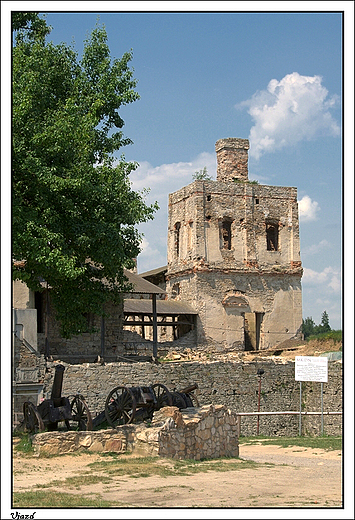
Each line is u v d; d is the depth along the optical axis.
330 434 34.00
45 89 24.42
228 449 21.70
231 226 50.91
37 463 17.22
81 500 13.38
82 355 33.50
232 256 50.41
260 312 50.44
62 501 13.22
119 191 25.06
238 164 52.91
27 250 21.97
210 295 49.16
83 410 20.77
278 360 39.69
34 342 27.88
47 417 20.44
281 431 35.41
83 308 25.38
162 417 19.64
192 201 50.38
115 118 27.39
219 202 50.59
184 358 44.56
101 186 24.14
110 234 23.70
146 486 15.20
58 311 25.16
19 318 27.72
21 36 25.31
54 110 24.27
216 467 18.48
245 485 15.87
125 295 52.25
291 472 18.48
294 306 51.69
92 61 27.31
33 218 21.84
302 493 15.04
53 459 17.67
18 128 22.03
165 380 32.09
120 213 24.83
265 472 18.23
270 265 51.38
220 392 33.88
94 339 35.12
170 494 14.36
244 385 34.78
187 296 50.09
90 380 29.73
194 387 25.50
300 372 30.48
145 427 19.31
